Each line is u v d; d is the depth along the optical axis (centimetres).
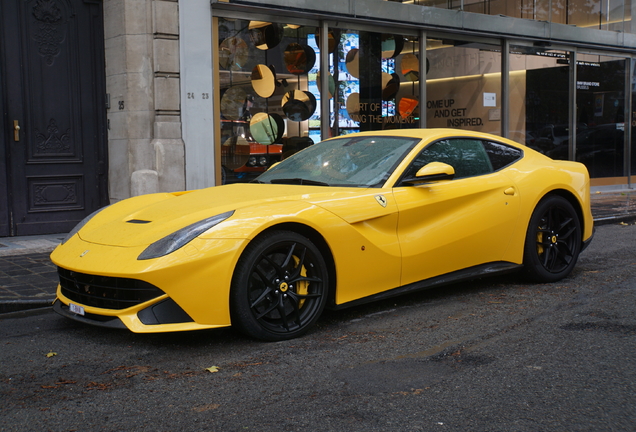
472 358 317
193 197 399
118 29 760
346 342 348
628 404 256
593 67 1326
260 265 346
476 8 1102
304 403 263
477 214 440
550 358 313
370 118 995
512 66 1189
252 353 331
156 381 293
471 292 467
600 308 406
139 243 337
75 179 773
